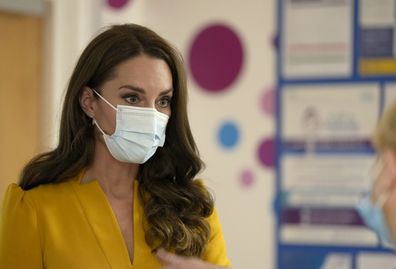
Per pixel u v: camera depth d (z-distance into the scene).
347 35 4.09
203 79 4.55
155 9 4.65
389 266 4.05
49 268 2.03
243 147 4.48
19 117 4.29
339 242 4.14
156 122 2.11
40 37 4.38
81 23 4.42
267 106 4.41
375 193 1.60
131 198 2.21
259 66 4.42
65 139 2.18
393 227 1.57
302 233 4.23
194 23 4.57
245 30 4.45
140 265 2.08
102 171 2.19
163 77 2.11
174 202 2.20
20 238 2.04
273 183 4.39
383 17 4.03
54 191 2.14
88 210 2.11
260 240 4.43
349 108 4.11
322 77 4.15
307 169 4.20
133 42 2.09
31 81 4.35
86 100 2.16
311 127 4.18
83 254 2.04
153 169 2.25
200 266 1.98
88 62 2.12
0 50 4.17
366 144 4.07
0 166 4.21
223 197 4.53
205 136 4.57
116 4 4.55
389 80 4.02
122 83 2.08
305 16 4.17
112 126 2.11
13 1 4.13
